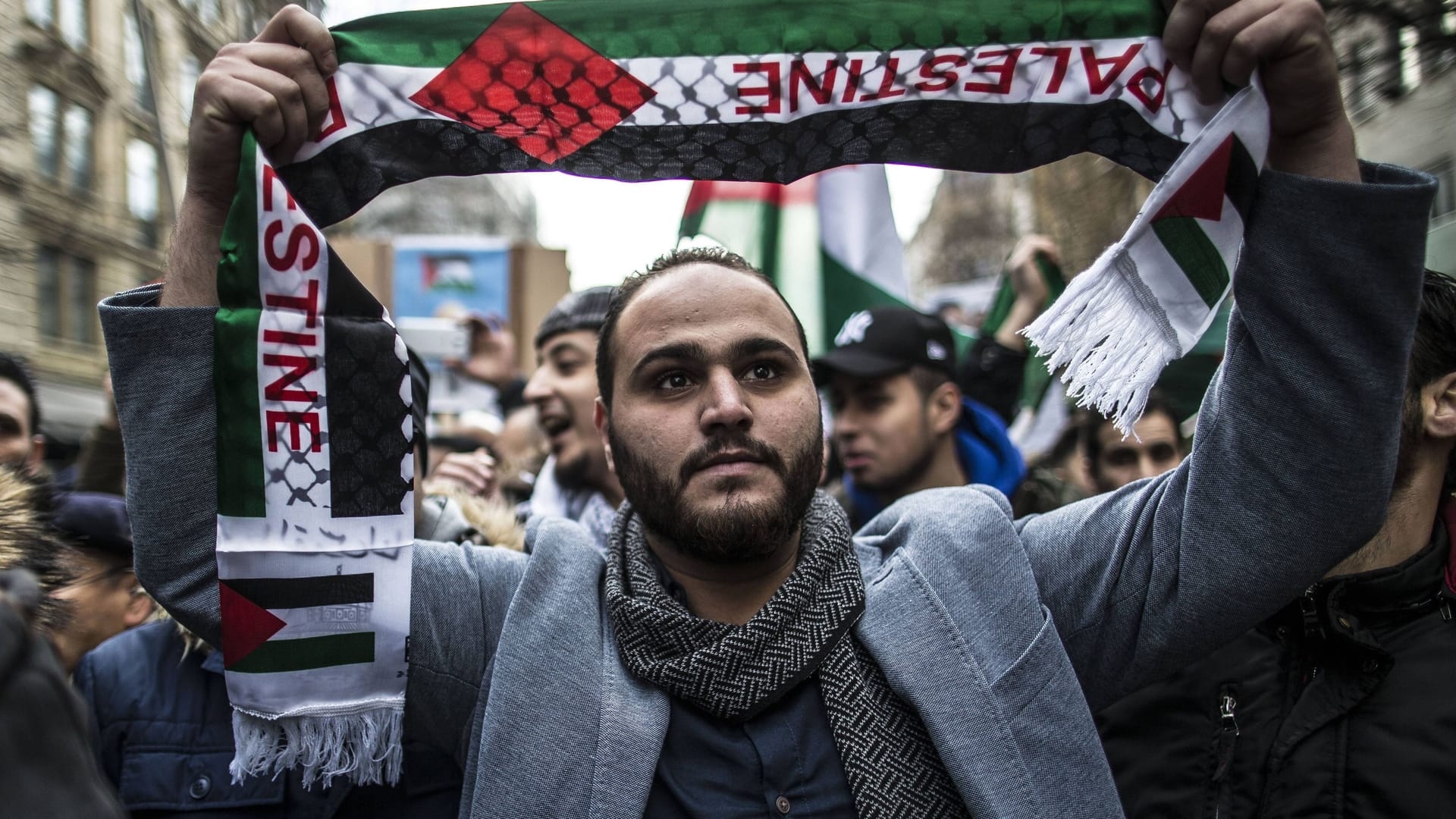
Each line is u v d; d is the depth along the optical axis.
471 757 1.41
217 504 1.39
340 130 1.45
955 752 1.30
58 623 1.55
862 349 2.70
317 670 1.39
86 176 4.16
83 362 5.08
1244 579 1.33
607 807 1.29
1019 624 1.41
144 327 1.38
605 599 1.48
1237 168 1.32
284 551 1.38
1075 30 1.43
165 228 4.47
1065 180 5.99
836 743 1.34
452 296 6.43
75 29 3.91
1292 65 1.27
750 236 3.52
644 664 1.38
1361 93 3.10
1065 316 1.35
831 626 1.39
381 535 1.42
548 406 2.78
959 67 1.46
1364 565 1.47
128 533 2.03
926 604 1.42
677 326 1.43
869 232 3.49
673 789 1.32
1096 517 1.55
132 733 1.68
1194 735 1.54
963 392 3.59
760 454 1.39
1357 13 2.93
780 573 1.50
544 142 1.49
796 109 1.48
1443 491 1.54
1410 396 1.43
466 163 1.49
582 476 2.77
